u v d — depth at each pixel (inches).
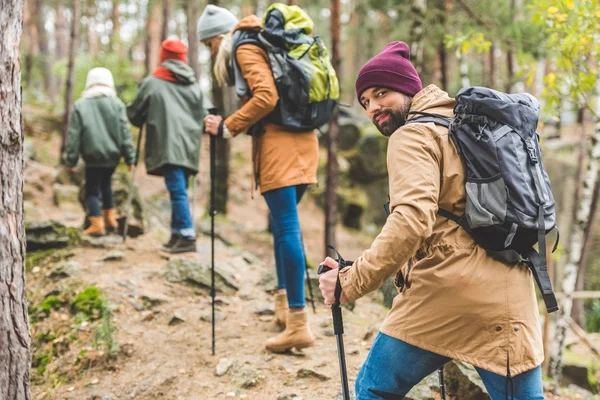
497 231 75.6
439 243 78.4
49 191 354.3
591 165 241.9
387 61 84.9
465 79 384.5
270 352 147.3
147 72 644.1
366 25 499.2
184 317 168.7
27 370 94.1
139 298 175.0
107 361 147.9
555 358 237.1
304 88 136.4
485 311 76.0
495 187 75.2
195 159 208.1
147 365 145.2
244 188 488.7
